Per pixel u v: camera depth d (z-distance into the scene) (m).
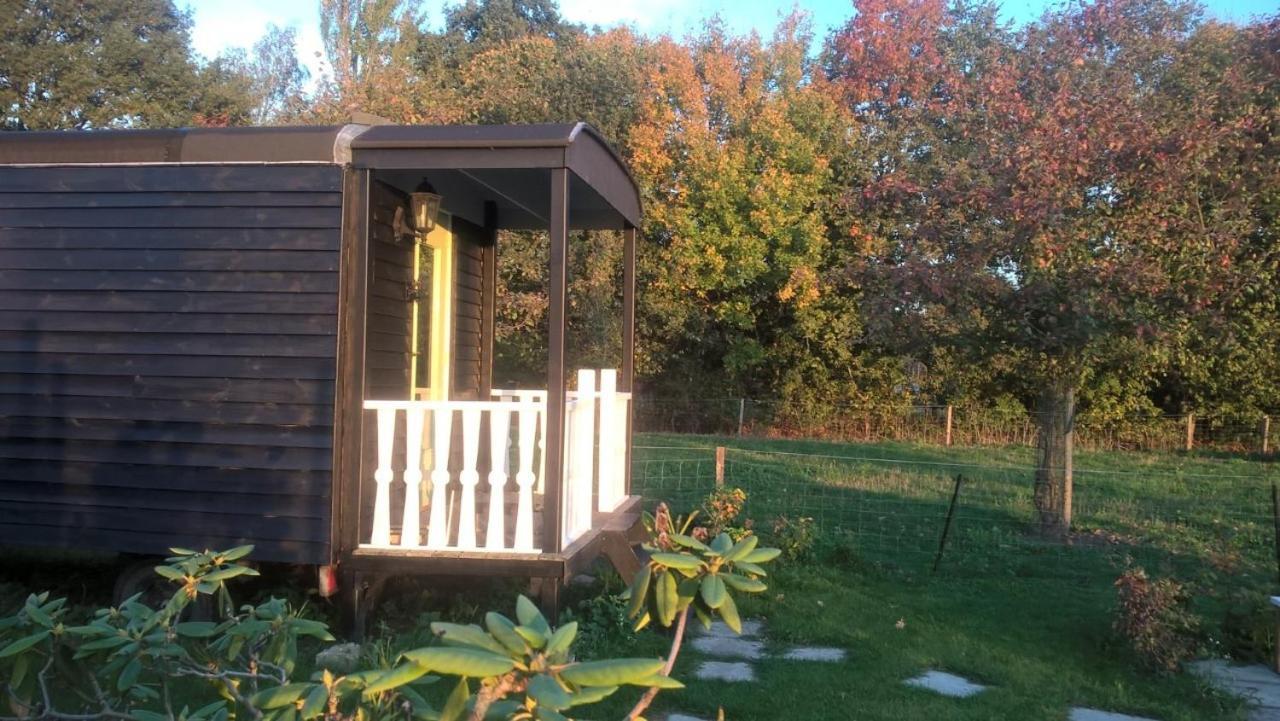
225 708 2.60
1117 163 8.84
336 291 5.73
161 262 5.92
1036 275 8.72
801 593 7.38
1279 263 9.43
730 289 21.23
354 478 5.73
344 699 2.47
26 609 2.75
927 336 9.36
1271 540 9.23
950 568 8.33
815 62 23.98
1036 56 11.95
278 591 6.47
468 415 5.77
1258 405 18.78
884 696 5.23
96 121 25.78
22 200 6.09
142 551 5.87
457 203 8.00
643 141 20.67
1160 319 8.86
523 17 34.56
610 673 1.71
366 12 25.22
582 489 6.26
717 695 5.16
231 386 5.82
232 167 5.86
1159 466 16.20
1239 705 5.29
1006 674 5.65
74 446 5.97
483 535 6.57
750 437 20.31
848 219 20.23
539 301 20.61
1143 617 5.84
